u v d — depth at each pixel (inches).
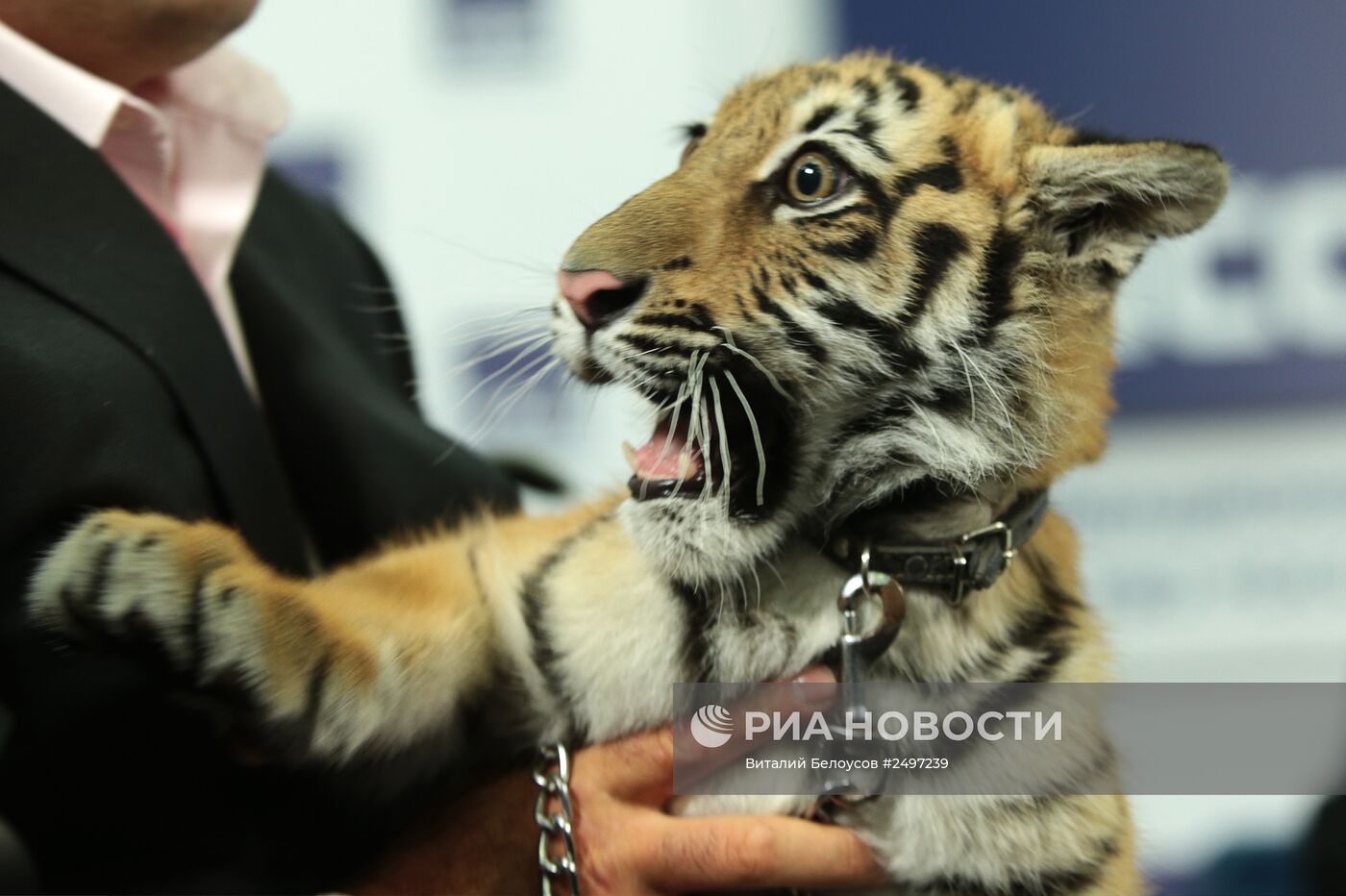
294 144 127.0
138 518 53.1
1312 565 131.3
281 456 78.3
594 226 62.8
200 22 68.5
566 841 59.9
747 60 128.0
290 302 82.4
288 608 54.6
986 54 128.7
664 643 63.1
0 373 54.1
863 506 62.9
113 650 51.6
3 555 53.7
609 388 72.7
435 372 121.3
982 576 60.8
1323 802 112.4
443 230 127.1
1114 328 68.0
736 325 60.9
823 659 61.5
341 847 65.4
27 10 65.9
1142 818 72.9
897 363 62.4
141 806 56.4
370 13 126.6
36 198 60.4
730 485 61.6
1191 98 129.3
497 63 127.6
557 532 69.6
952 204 63.2
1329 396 131.1
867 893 61.2
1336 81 128.6
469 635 62.9
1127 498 131.3
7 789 54.8
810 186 62.8
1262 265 130.2
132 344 59.7
